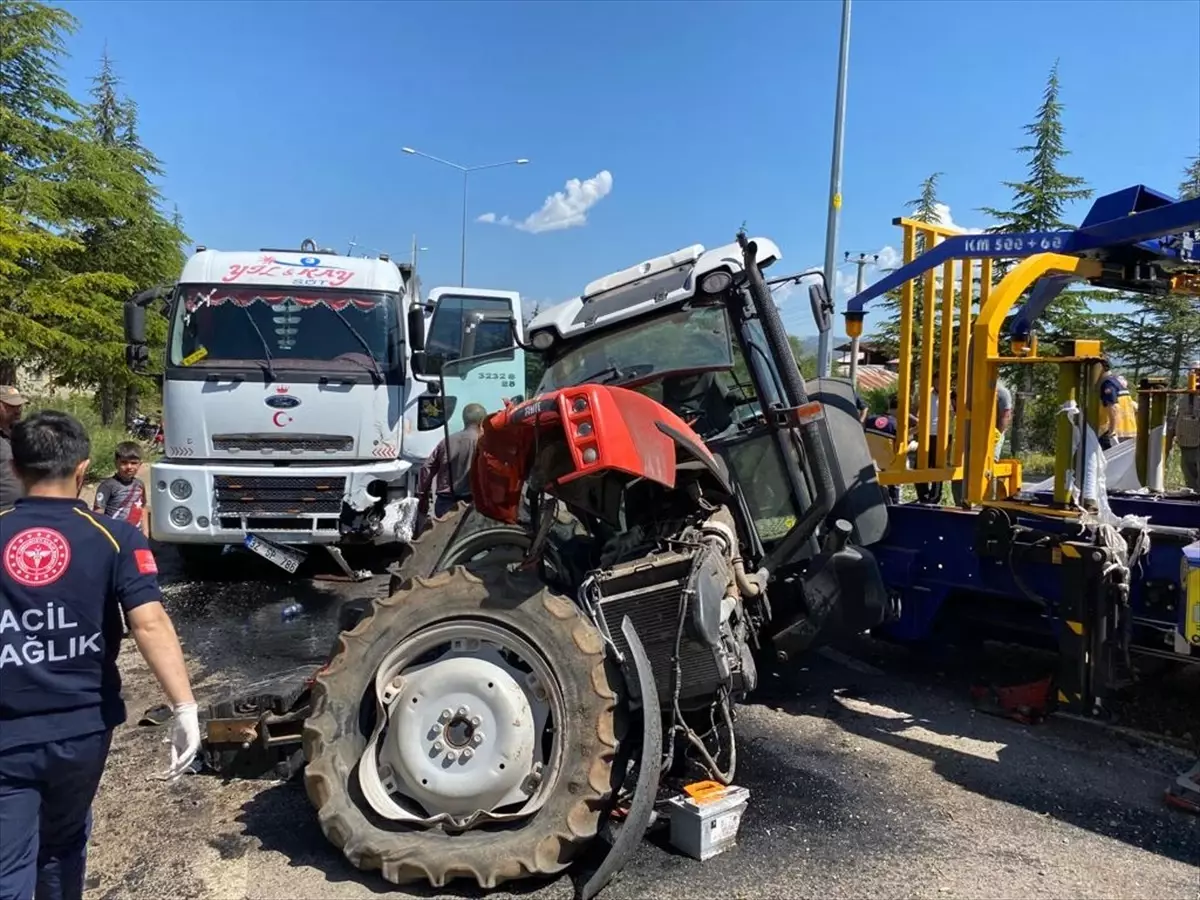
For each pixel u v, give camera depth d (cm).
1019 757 436
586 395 325
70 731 256
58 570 256
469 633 340
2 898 247
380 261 888
